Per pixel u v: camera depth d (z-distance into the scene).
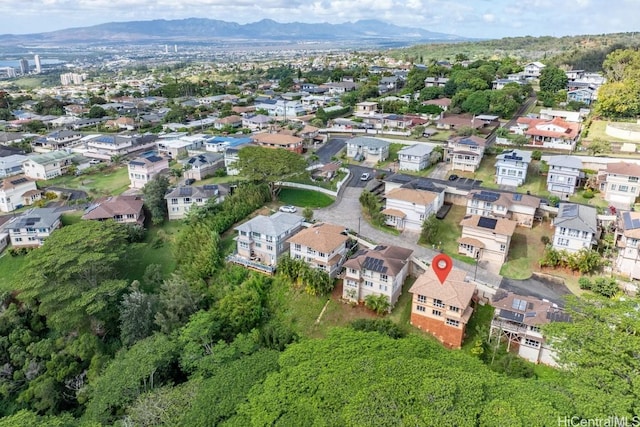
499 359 47.94
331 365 37.38
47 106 176.50
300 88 191.25
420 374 33.47
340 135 118.62
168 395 42.41
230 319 55.34
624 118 109.75
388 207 72.25
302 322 57.09
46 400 51.06
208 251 65.12
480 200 69.75
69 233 65.06
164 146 110.50
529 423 28.84
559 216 63.06
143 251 72.12
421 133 110.94
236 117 140.00
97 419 43.38
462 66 171.50
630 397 30.59
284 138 103.81
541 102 132.25
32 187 90.06
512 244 65.44
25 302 60.62
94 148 117.62
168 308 56.72
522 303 49.34
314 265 60.72
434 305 51.50
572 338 36.97
